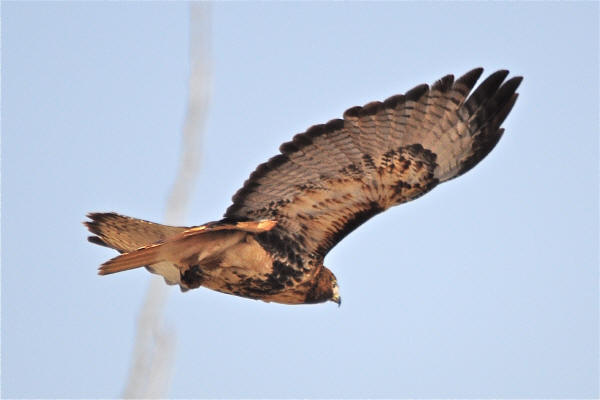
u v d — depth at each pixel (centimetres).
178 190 631
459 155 1270
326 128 1220
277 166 1202
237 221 1169
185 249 1115
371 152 1234
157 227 1202
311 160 1212
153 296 614
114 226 1247
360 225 1266
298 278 1263
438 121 1263
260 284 1248
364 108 1237
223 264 1204
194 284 1196
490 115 1285
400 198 1251
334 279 1351
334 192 1229
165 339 601
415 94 1258
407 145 1248
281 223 1227
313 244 1254
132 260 1070
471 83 1274
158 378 589
